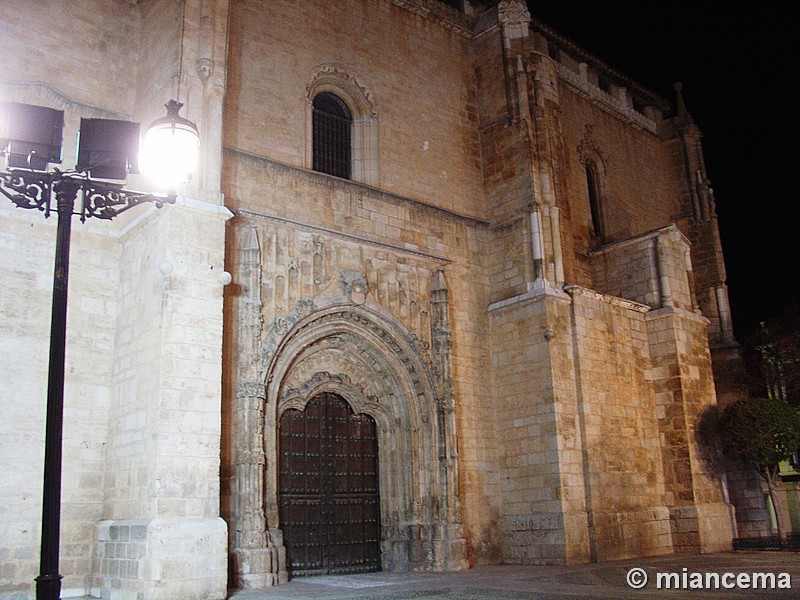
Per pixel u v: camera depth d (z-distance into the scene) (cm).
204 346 1669
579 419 2394
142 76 1997
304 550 2052
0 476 1600
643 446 2578
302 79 2297
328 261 2159
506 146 2666
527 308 2464
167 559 1496
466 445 2378
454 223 2558
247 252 1981
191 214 1722
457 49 2789
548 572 1969
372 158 2441
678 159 3681
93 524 1712
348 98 2459
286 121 2222
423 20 2706
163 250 1675
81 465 1725
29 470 1641
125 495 1642
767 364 3591
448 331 2381
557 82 3055
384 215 2372
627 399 2573
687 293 2831
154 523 1507
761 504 3119
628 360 2627
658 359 2709
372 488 2264
